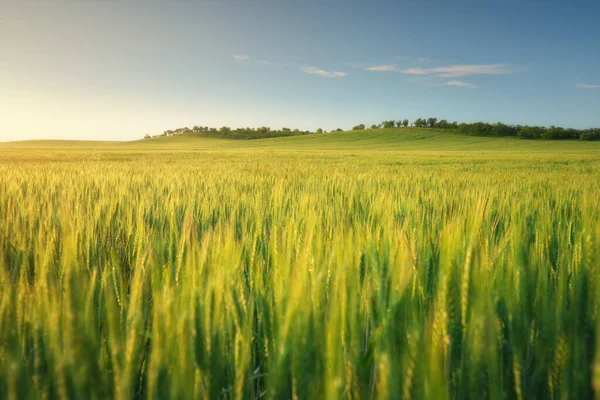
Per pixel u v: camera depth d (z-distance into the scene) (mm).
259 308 991
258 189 4883
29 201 3041
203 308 812
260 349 951
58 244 1592
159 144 103062
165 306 796
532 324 909
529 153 40000
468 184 5676
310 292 844
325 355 687
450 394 744
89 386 665
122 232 2195
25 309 904
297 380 675
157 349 683
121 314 947
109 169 10125
